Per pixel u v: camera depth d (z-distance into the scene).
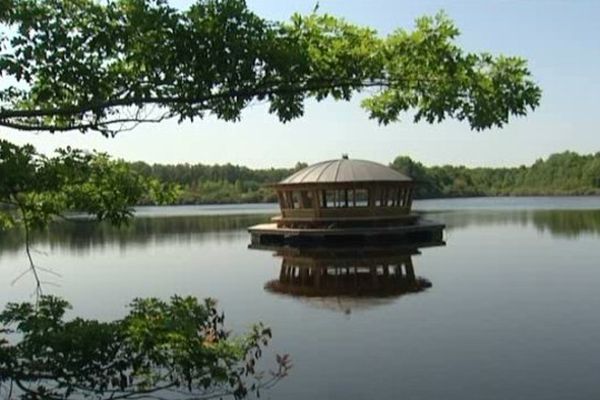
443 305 12.55
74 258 23.17
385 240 28.44
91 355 4.60
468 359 8.66
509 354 8.88
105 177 6.15
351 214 28.72
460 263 19.59
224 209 92.88
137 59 4.81
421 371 8.17
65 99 5.43
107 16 4.71
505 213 57.31
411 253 23.14
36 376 4.66
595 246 23.95
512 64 4.71
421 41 4.71
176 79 4.84
